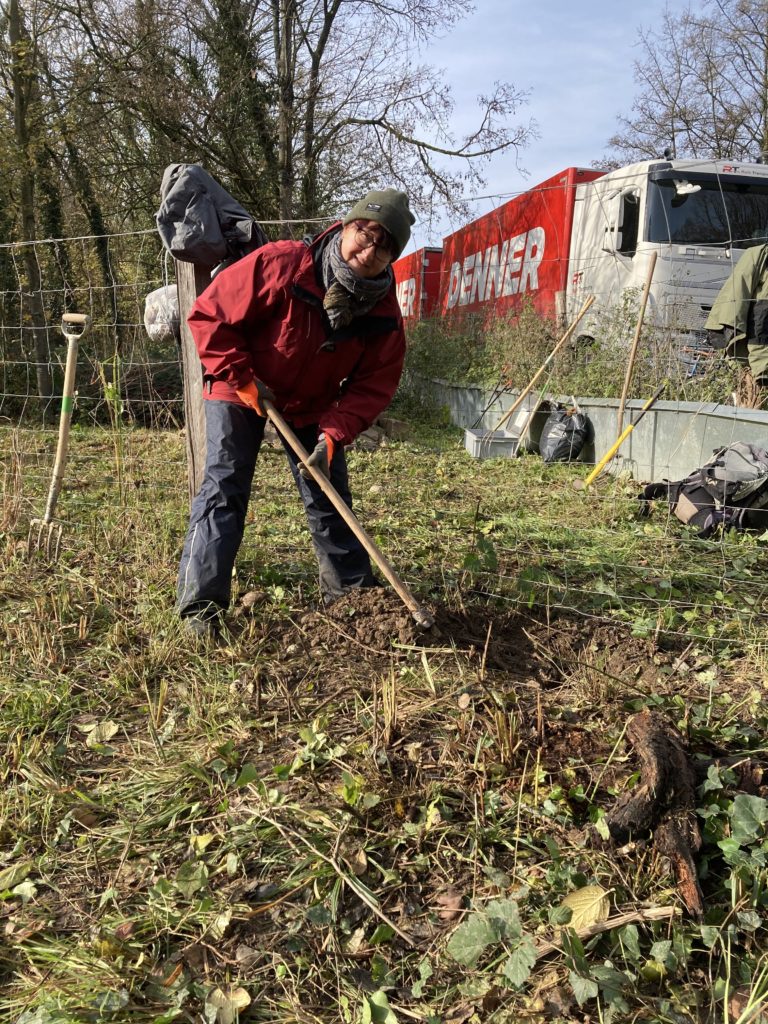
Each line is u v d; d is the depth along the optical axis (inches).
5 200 561.0
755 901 82.0
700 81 923.4
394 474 307.0
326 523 146.6
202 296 127.4
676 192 375.9
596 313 372.5
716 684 125.1
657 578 172.7
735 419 245.6
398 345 136.1
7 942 81.0
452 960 78.4
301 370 133.2
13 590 157.9
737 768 97.8
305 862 88.1
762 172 381.4
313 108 686.5
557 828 92.5
